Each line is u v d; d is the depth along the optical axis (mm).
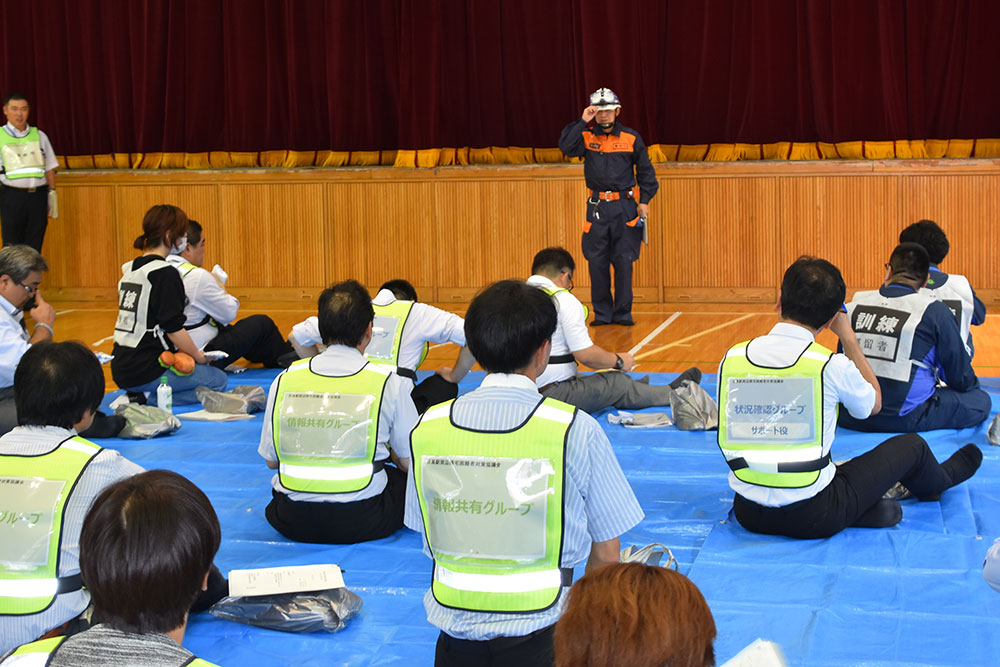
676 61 10406
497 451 2182
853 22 9961
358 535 3568
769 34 10117
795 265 3547
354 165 11070
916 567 3250
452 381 4965
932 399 4973
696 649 1205
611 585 1248
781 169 10125
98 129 11445
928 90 10055
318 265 11078
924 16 9914
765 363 3463
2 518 2496
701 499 4055
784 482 3418
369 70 10867
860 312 5059
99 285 11367
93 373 2650
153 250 6020
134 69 11273
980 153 9992
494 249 10727
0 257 4797
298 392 3498
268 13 10977
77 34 11328
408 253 10906
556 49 10609
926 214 9906
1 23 11430
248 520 3910
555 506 2154
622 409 5629
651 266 10500
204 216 11195
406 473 3711
